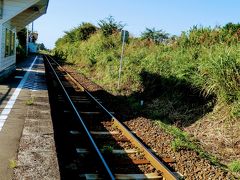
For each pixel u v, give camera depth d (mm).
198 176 6992
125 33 17469
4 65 16422
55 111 11875
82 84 20734
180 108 12227
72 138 8852
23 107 9266
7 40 17422
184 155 7992
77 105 13547
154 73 15695
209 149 8906
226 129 9633
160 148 8578
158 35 25625
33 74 19219
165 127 10523
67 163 7062
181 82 13008
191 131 10398
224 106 10539
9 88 12539
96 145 7980
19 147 5816
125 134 9516
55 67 34469
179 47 17844
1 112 8500
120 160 7516
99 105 13000
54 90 16891
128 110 13008
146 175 6785
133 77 17688
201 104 11688
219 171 7176
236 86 10273
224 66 10633
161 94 14242
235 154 8477
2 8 14539
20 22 20578
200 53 14422
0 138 6242
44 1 17719
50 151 5754
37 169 4914
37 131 6926
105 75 22734
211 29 17438
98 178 6391
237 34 15102
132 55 21078
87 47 39406
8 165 4953
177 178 6523
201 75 11898
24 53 42531
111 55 25172
